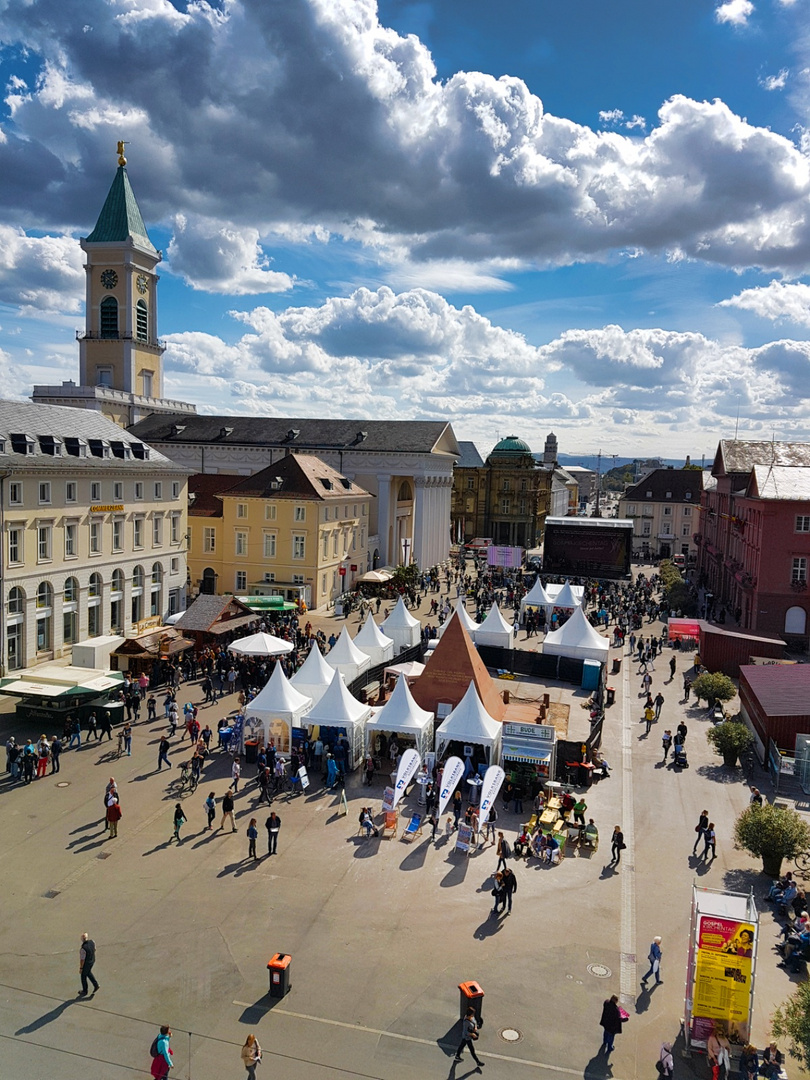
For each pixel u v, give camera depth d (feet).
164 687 151.43
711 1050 57.06
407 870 86.43
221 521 252.83
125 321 350.84
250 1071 53.83
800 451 263.49
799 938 70.74
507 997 64.95
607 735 135.74
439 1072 56.24
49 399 336.90
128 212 349.61
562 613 223.71
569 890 82.94
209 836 92.84
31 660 153.99
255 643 152.25
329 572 255.70
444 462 355.15
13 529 148.87
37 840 90.38
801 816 101.40
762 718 121.70
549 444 630.33
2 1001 62.85
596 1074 56.59
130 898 78.69
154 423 357.82
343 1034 59.93
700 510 363.15
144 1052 57.47
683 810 104.37
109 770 112.06
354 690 140.15
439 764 112.78
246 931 73.51
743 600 219.41
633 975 68.54
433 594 278.67
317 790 107.86
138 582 192.44
